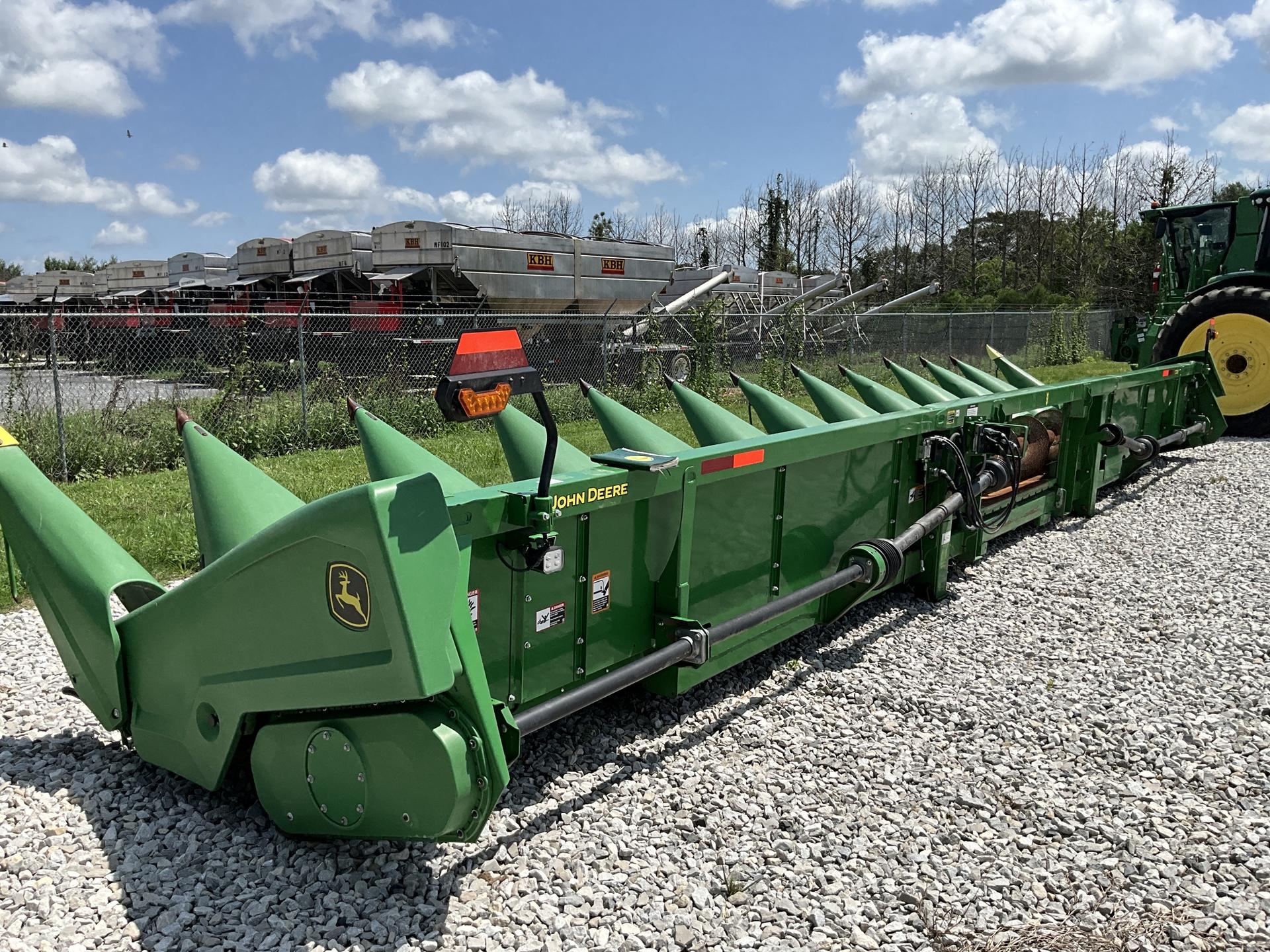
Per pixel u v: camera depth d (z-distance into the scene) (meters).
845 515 5.16
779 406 6.06
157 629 3.19
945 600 5.96
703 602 4.25
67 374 19.45
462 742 2.62
